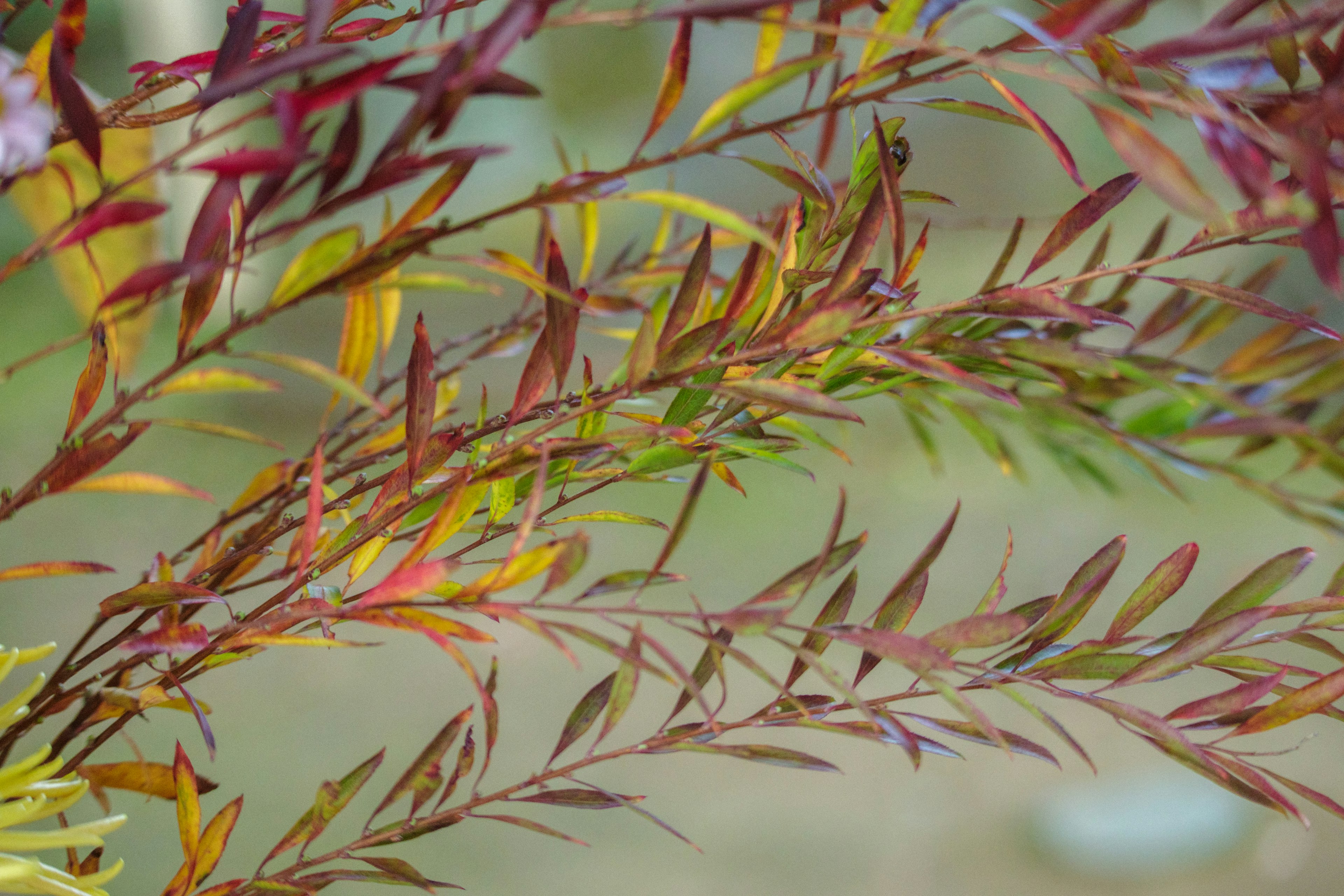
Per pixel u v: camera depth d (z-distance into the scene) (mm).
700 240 754
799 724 749
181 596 757
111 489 758
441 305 6082
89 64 4980
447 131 691
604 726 752
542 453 728
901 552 5641
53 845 740
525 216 6176
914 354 751
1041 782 3969
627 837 3625
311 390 6449
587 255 870
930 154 6820
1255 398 863
